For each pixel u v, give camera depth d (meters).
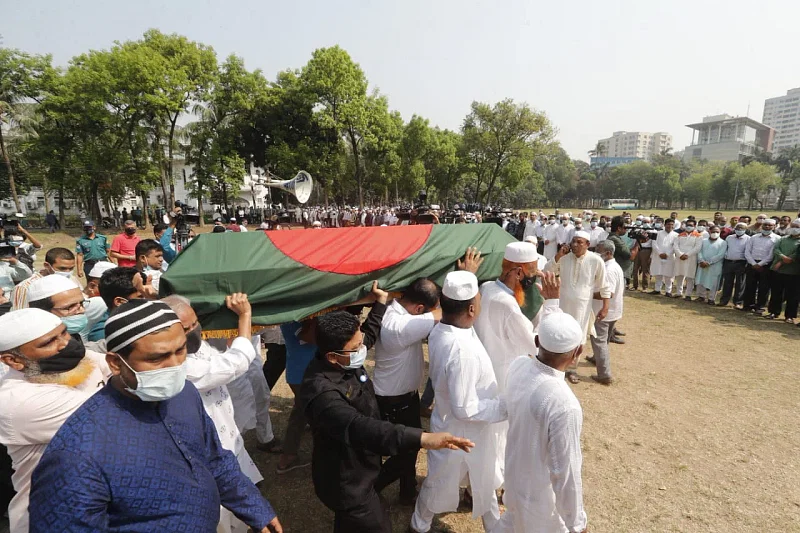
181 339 1.47
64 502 1.21
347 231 3.41
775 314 8.44
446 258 3.39
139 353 1.35
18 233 7.96
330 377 2.13
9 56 26.20
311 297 2.85
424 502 2.67
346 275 2.96
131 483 1.31
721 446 4.02
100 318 3.44
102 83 25.66
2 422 1.77
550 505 2.13
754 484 3.48
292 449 3.53
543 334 2.08
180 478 1.43
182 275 2.59
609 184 98.56
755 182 75.06
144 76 26.39
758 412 4.66
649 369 5.90
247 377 3.40
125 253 7.32
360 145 39.44
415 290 2.94
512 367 2.35
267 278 2.72
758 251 8.70
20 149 28.55
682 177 100.12
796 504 3.24
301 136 36.81
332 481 2.16
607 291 5.22
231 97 33.22
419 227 3.66
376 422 1.94
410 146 43.41
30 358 1.84
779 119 175.88
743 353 6.50
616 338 7.10
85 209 41.16
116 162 28.67
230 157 33.12
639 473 3.63
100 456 1.27
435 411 2.77
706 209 85.75
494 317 3.17
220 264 2.73
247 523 1.81
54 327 1.89
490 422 2.38
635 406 4.82
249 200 46.66
